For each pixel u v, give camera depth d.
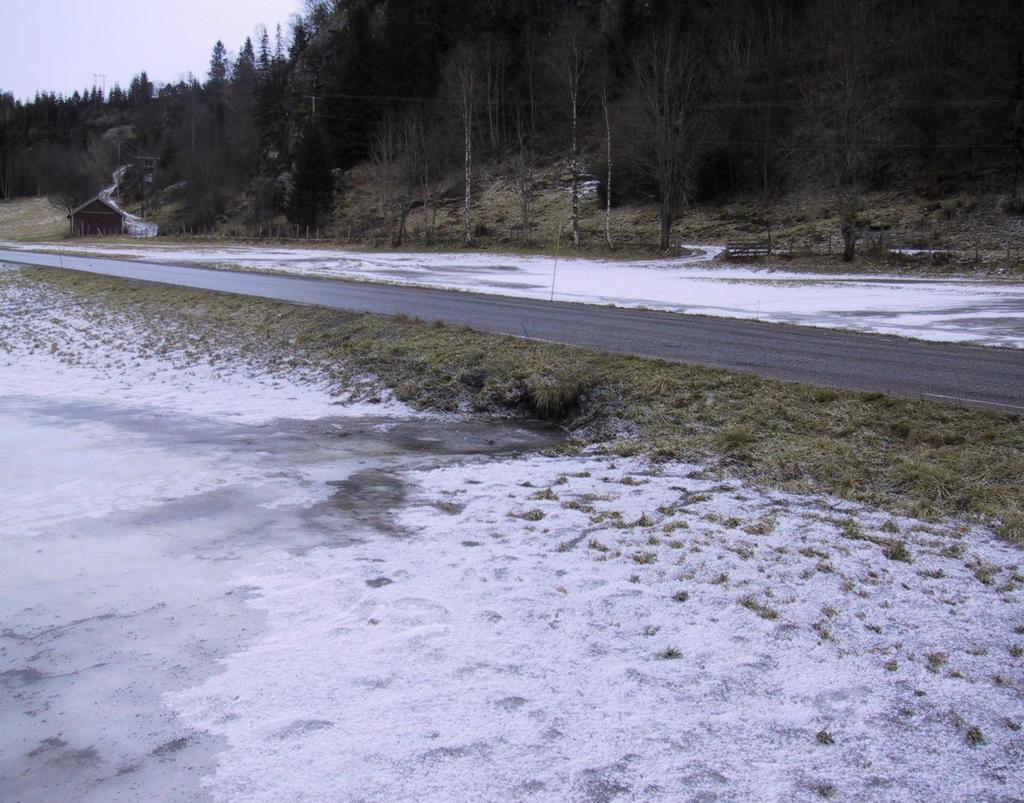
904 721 3.57
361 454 8.91
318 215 71.25
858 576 5.13
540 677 3.92
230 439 9.69
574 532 6.05
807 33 69.25
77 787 3.16
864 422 8.19
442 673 3.96
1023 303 21.62
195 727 3.55
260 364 14.54
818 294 24.70
